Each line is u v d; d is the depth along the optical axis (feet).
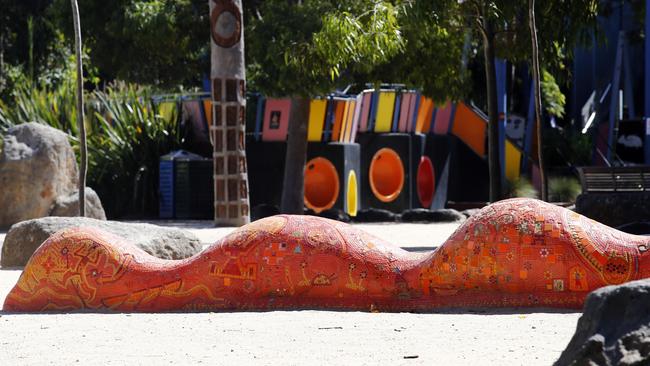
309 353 37.09
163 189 152.97
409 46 121.49
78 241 50.60
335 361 35.47
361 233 49.08
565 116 209.26
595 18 98.43
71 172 123.24
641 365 27.48
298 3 130.41
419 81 126.11
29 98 167.22
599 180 97.55
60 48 199.00
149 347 39.06
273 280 48.32
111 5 142.82
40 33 194.70
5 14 194.59
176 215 152.56
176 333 42.24
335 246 48.26
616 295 29.14
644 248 45.57
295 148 139.33
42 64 197.36
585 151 183.32
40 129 121.80
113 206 156.25
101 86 216.13
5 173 118.83
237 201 123.34
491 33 96.94
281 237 48.65
